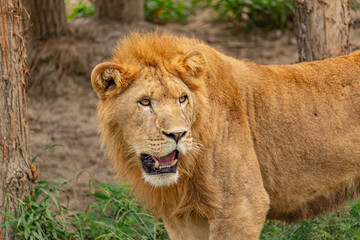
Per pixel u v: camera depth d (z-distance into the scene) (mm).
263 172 8633
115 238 9898
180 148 7270
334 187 8883
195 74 7711
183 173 7977
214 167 7969
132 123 7445
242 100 8461
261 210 8172
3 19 8609
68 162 14195
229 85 8297
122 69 7434
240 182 8031
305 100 8648
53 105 17844
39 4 19375
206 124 7848
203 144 7859
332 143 8617
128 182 8625
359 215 9867
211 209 8117
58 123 16672
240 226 8062
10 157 8875
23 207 8875
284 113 8578
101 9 22688
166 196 8344
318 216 9164
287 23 22453
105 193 11508
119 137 7805
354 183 8953
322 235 9734
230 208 8031
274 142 8586
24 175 9055
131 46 7930
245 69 8695
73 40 19828
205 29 23016
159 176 7547
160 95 7344
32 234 8789
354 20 21500
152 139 7273
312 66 8977
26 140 9148
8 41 8695
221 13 23609
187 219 8562
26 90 9172
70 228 10578
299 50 11781
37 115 17188
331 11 11258
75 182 13031
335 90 8719
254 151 8336
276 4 22438
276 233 10047
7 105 8773
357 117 8672
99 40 20156
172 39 8242
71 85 18594
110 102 7641
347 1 11398
